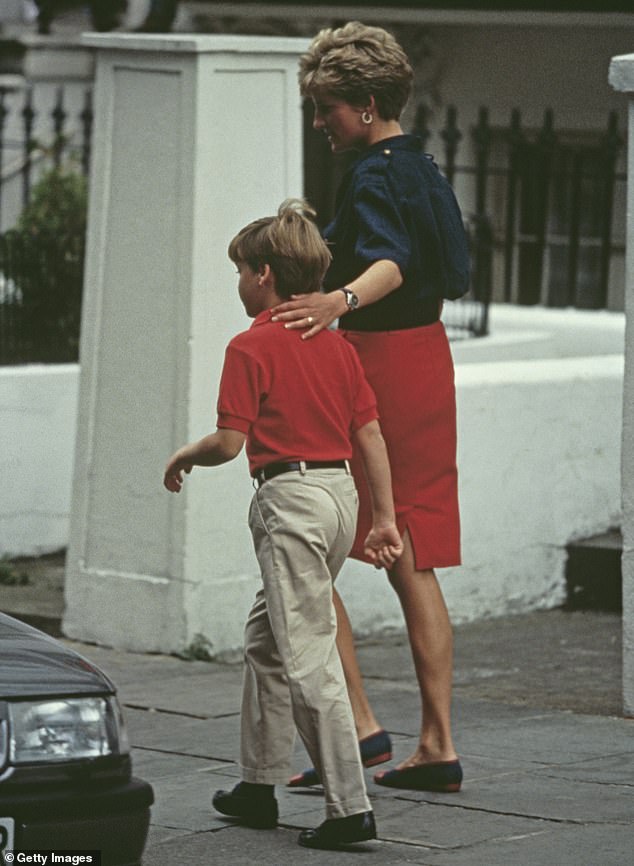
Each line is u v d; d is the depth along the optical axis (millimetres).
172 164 16828
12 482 21047
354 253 12539
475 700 15711
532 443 19391
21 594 19547
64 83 35031
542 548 19625
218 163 16812
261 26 34969
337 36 12750
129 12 35156
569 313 24797
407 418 12531
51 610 18797
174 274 16844
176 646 17031
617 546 19562
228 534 17156
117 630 17422
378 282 11945
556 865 10844
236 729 14500
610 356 21266
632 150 14602
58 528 21516
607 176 24547
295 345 11352
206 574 17016
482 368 19625
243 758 11734
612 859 10961
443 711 12562
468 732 14438
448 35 33656
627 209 14695
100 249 17328
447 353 12820
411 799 12359
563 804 12227
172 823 11836
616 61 14594
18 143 29047
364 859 11039
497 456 19047
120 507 17344
